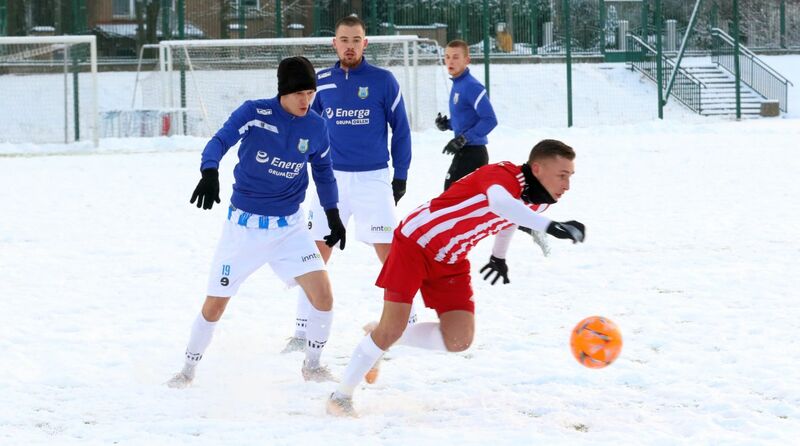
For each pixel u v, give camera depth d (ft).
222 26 209.26
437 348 34.12
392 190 46.52
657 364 37.93
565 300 50.11
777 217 75.56
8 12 198.70
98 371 38.78
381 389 36.01
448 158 134.10
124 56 209.87
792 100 244.01
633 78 231.71
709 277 54.39
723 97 230.07
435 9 212.02
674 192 92.43
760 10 272.51
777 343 40.55
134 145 158.81
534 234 34.50
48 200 95.20
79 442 30.22
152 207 89.76
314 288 36.70
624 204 85.35
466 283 34.09
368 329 34.55
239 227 36.45
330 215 37.93
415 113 178.81
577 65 227.61
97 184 108.27
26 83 180.45
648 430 30.50
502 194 30.58
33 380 37.45
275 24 207.92
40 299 52.54
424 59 202.08
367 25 207.92
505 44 222.89
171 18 206.39
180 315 48.80
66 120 169.48
